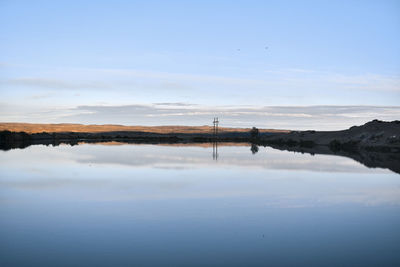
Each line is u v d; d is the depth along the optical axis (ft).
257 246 28.76
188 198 47.62
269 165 94.58
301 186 58.54
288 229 33.50
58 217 37.37
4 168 84.38
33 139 383.45
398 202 46.19
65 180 64.34
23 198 47.44
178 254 26.86
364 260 25.99
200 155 134.21
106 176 69.92
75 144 257.75
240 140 412.57
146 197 48.06
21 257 26.07
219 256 26.50
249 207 42.45
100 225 34.40
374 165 96.27
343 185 60.08
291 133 379.55
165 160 108.99
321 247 28.60
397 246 28.91
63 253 26.94
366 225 35.14
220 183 60.95
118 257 26.13
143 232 32.22
